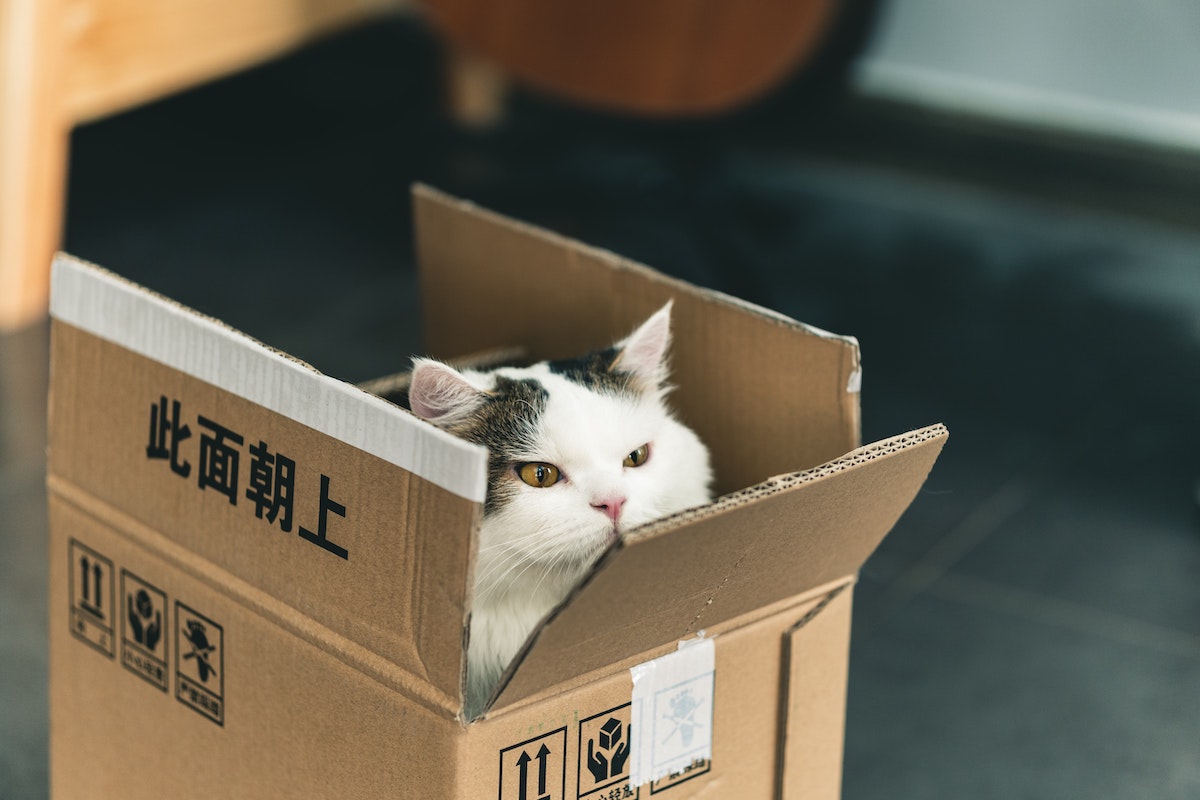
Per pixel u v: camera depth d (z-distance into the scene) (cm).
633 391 117
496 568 109
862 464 89
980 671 177
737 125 258
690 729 96
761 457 115
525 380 115
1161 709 170
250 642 96
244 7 278
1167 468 229
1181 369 265
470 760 84
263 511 93
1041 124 345
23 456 216
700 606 90
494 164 341
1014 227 331
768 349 110
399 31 396
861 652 180
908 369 260
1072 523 212
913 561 201
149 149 340
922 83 356
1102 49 334
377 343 257
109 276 101
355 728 90
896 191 349
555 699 87
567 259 125
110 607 107
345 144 352
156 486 100
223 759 101
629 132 283
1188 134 330
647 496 114
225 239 297
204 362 94
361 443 85
